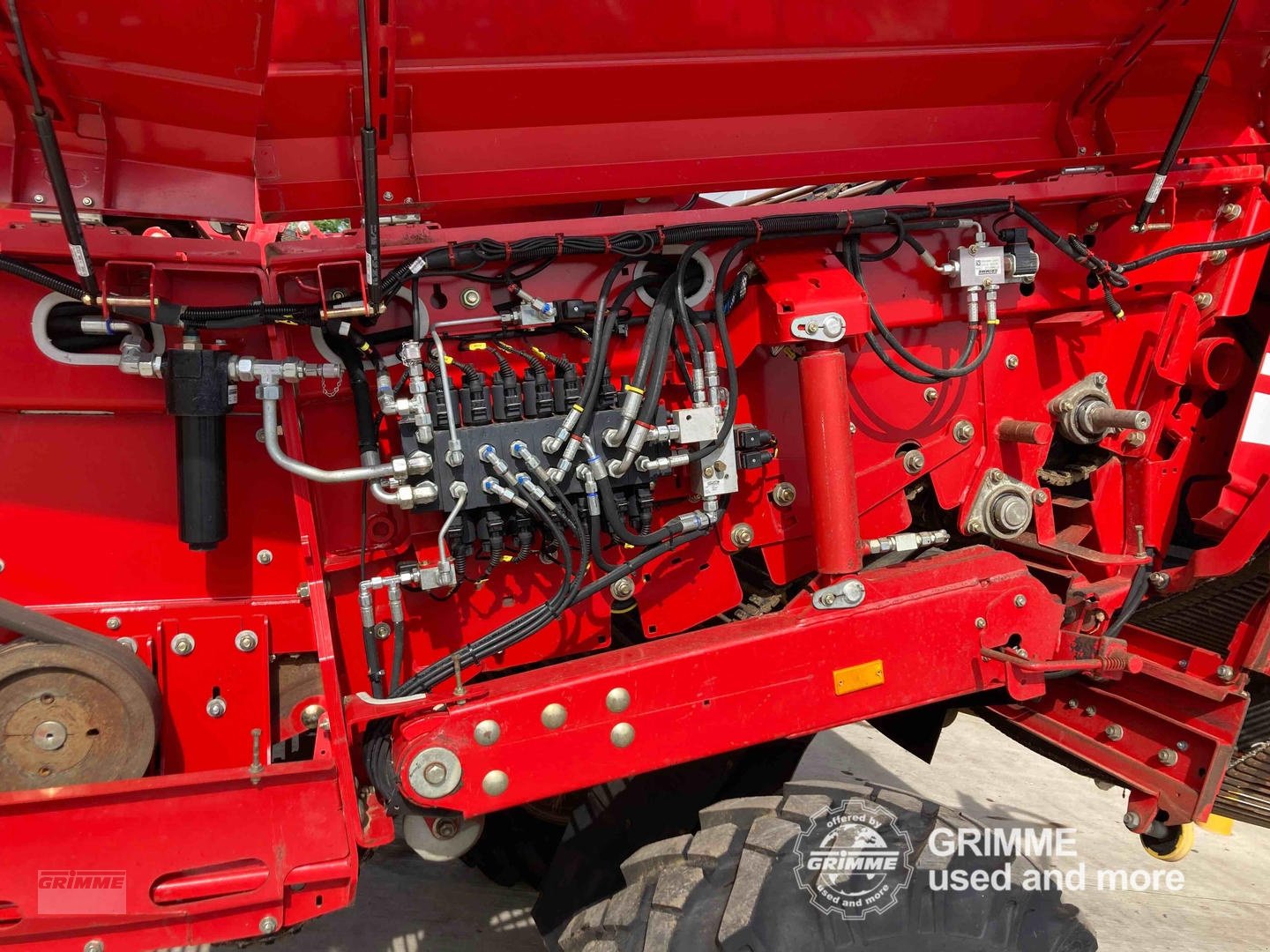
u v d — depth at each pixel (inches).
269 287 58.4
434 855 65.3
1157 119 80.4
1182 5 71.2
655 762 61.0
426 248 59.4
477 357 65.8
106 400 59.8
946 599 67.6
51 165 47.6
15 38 48.8
